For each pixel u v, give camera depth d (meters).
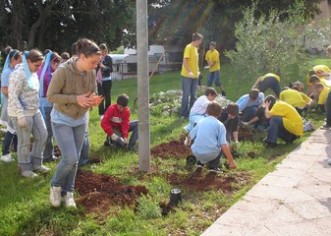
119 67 33.09
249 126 8.38
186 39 28.14
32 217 4.39
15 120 5.55
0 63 14.60
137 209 4.59
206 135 5.76
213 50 12.77
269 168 6.00
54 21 25.09
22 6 22.08
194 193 5.10
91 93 4.39
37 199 4.88
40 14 23.20
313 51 20.45
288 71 13.77
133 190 5.09
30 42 23.38
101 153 6.85
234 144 6.97
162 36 28.27
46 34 25.53
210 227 4.15
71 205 4.57
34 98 5.60
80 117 4.46
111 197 4.89
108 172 5.87
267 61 12.89
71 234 4.11
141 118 5.80
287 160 6.37
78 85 4.31
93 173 5.81
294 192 5.05
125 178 5.61
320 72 11.09
